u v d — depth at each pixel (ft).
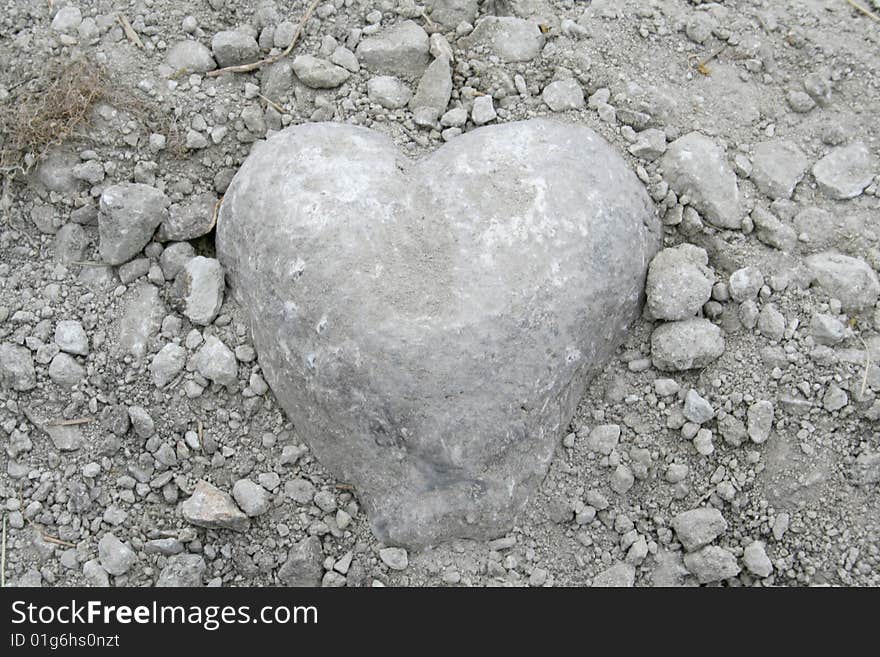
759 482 1.97
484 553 1.95
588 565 1.97
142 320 2.05
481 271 1.86
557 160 1.98
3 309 2.08
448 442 1.84
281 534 1.96
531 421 1.89
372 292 1.85
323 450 1.96
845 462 1.97
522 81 2.17
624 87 2.16
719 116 2.16
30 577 1.95
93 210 2.10
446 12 2.27
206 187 2.14
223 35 2.20
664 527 1.97
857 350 1.99
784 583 1.95
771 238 2.05
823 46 2.23
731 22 2.26
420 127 2.15
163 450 1.98
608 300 1.94
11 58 2.17
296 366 1.91
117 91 2.13
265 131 2.16
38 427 2.02
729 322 2.02
